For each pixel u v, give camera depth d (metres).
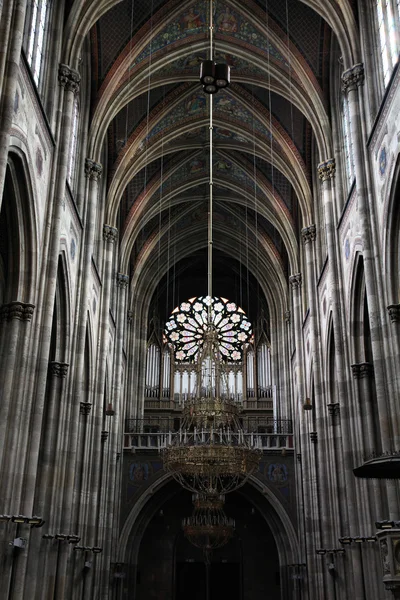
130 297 41.16
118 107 28.34
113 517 34.28
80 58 25.41
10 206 17.52
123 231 36.84
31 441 17.53
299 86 28.34
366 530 21.22
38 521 15.97
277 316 43.53
